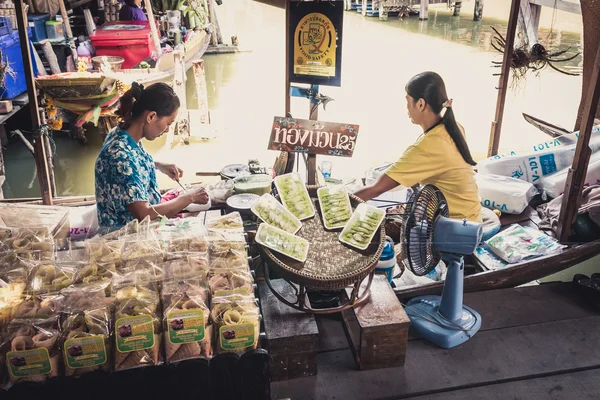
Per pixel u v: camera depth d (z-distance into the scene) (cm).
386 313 248
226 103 880
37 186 617
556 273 353
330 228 253
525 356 262
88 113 448
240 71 1091
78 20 911
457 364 256
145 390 190
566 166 408
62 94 433
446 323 269
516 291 312
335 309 243
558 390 242
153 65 750
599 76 288
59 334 182
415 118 283
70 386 182
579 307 298
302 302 239
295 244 238
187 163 651
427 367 254
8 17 571
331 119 791
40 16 694
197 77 709
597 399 238
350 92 925
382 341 245
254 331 193
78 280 199
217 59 1198
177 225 238
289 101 310
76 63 709
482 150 684
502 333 277
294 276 222
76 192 602
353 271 226
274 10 2075
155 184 286
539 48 418
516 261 319
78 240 316
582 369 255
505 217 382
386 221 344
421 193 234
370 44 1320
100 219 264
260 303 253
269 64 1150
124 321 181
